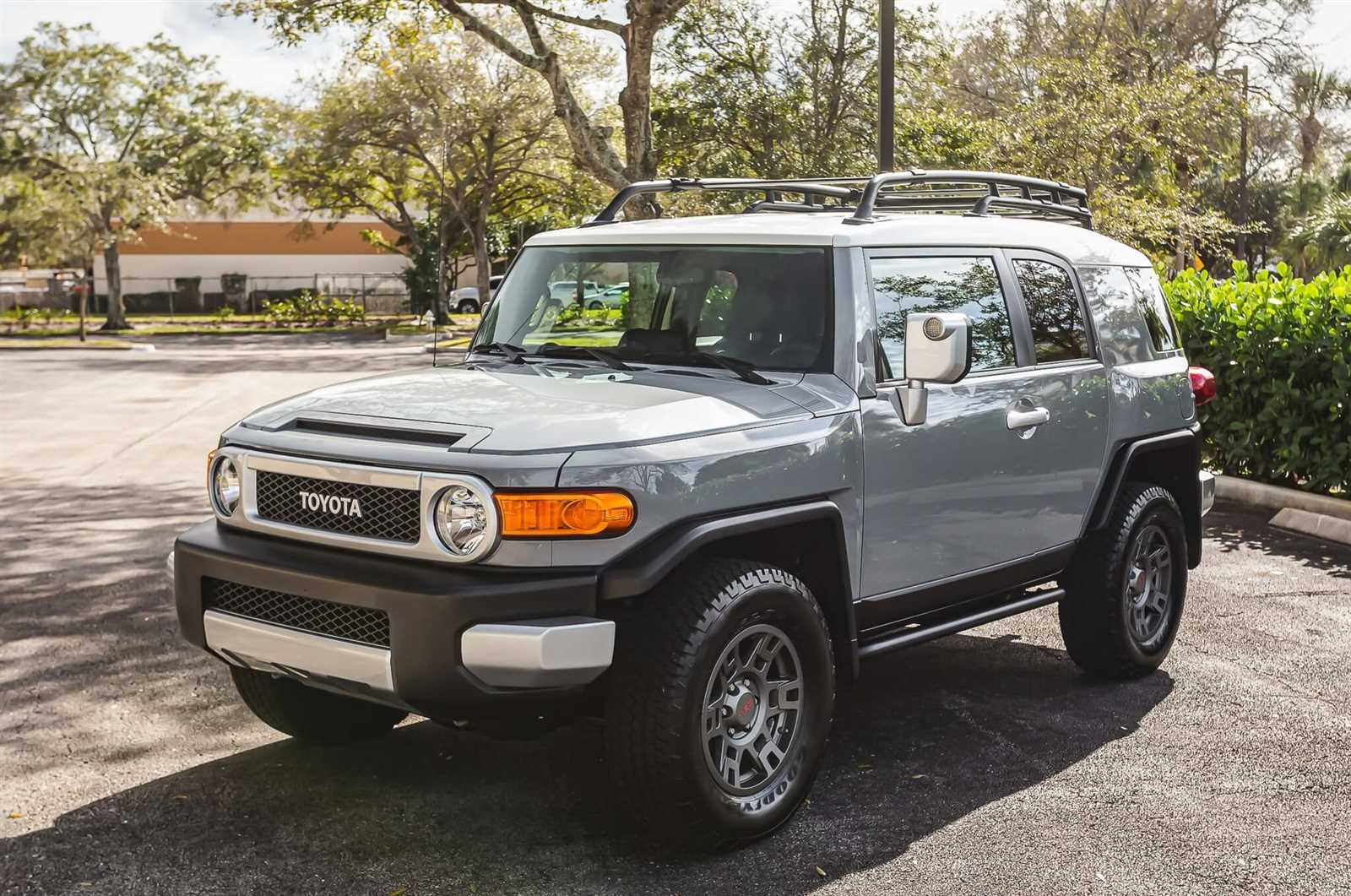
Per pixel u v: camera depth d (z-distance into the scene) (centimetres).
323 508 403
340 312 5219
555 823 433
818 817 439
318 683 412
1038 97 2173
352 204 5412
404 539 386
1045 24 3309
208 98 5394
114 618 709
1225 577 814
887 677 605
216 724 536
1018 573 526
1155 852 412
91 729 529
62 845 415
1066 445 537
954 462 482
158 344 4116
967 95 3109
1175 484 638
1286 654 645
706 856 408
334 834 423
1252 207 4747
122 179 4834
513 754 498
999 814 442
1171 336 634
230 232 6594
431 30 2403
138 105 5256
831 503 430
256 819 436
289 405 449
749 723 417
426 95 4509
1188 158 2570
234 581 412
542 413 402
